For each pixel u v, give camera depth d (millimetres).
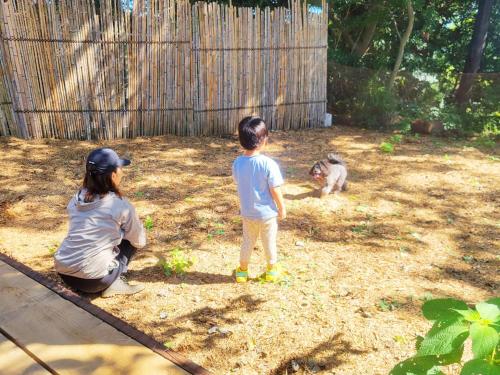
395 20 13180
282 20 9250
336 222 5316
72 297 2900
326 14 9766
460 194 6324
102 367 2291
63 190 6070
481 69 13305
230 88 9148
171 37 8453
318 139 9203
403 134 9852
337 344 3168
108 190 3398
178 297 3709
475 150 8695
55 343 2463
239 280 3934
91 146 8062
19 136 8156
